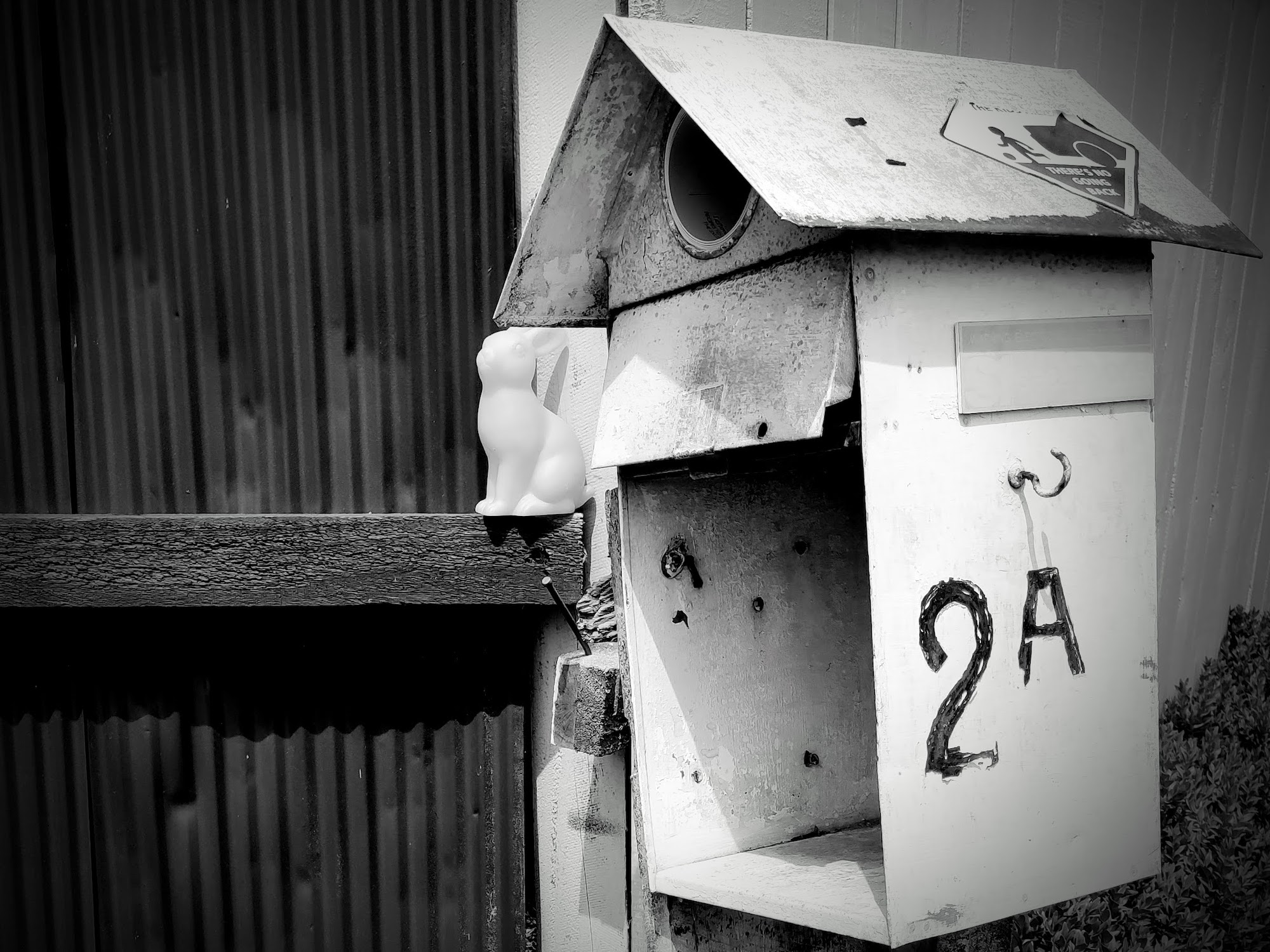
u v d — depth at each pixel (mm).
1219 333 2471
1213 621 2602
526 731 2492
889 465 1311
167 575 2271
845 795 1908
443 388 2385
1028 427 1426
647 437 1635
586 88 1558
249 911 2424
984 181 1399
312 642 2402
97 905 2402
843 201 1239
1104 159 1537
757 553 1858
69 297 2328
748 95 1414
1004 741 1402
